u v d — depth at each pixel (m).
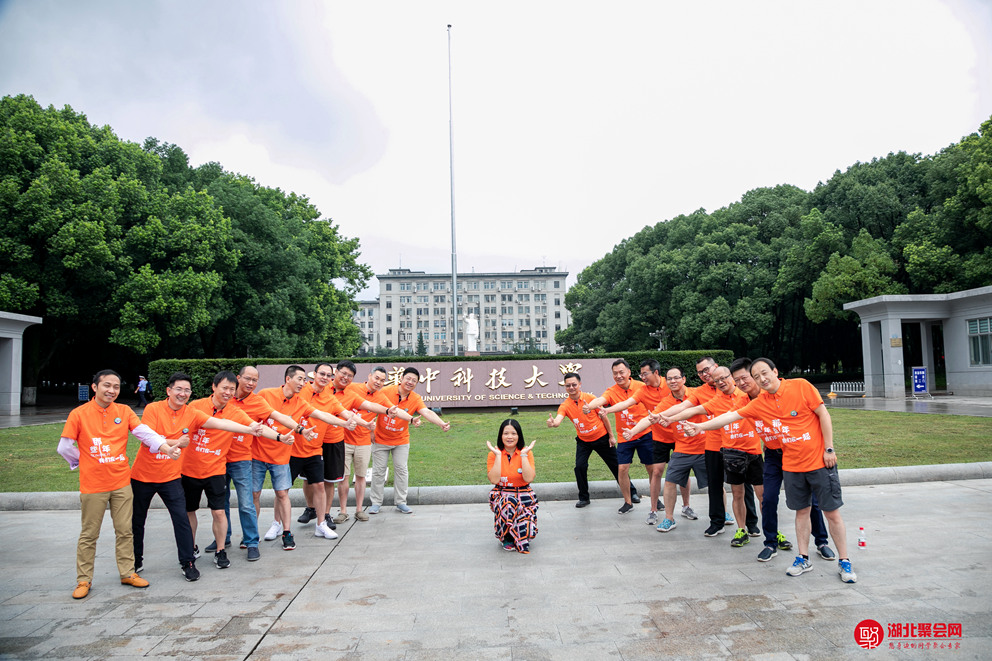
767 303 29.06
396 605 3.95
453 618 3.72
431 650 3.29
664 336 37.03
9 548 5.40
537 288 87.56
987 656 3.05
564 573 4.50
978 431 10.55
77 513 6.74
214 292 25.14
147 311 21.95
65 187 20.92
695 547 5.11
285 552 5.24
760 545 5.18
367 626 3.62
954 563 4.45
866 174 27.30
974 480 7.38
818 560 4.68
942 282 22.66
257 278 26.98
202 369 16.66
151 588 4.36
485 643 3.36
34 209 20.25
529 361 17.08
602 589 4.15
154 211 23.16
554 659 3.15
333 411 5.92
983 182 20.81
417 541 5.47
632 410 6.14
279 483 5.39
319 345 30.92
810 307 25.38
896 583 4.09
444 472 8.20
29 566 4.90
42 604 4.06
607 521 6.04
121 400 28.27
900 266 24.91
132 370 32.81
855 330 33.06
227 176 29.28
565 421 13.48
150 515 6.73
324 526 5.65
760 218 32.41
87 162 22.66
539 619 3.67
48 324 24.38
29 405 23.77
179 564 4.95
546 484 7.09
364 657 3.22
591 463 8.73
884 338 21.95
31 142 20.97
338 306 36.62
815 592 3.98
